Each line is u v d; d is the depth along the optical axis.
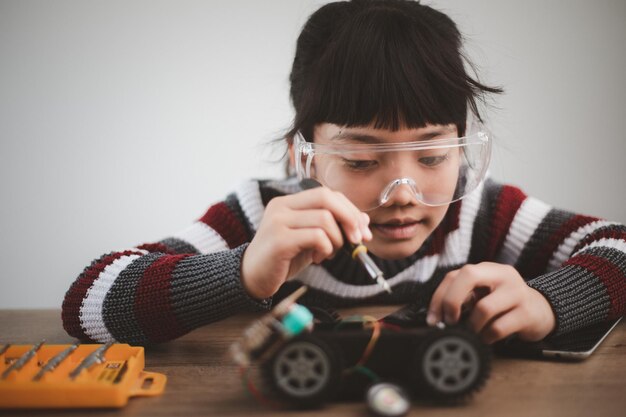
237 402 0.63
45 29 2.12
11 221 2.18
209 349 0.82
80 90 2.16
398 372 0.60
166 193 2.22
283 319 0.59
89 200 2.21
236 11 2.16
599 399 0.62
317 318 0.70
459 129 0.93
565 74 2.09
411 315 0.72
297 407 0.60
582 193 2.14
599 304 0.86
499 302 0.73
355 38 0.90
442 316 0.73
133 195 2.22
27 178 2.17
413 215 0.93
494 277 0.75
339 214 0.75
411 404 0.60
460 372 0.59
